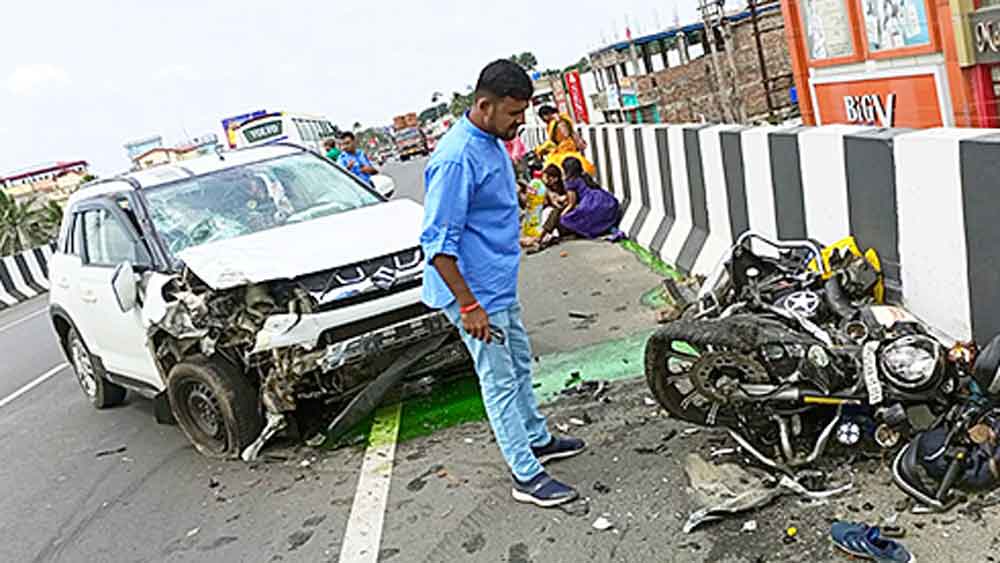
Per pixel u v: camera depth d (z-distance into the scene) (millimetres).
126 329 6688
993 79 7344
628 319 7293
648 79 26688
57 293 7832
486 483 4844
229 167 7176
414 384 6395
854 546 3471
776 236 6617
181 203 6738
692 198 8375
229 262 5648
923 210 4762
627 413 5359
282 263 5609
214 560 4688
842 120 10078
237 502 5336
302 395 5730
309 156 7477
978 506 3639
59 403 8938
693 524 3953
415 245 5848
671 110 26656
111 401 8133
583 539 4090
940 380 3682
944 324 4773
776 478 4188
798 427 4230
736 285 5141
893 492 3869
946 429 3713
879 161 5082
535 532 4242
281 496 5277
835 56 9797
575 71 30125
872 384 3801
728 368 4285
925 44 7977
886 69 8836
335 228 6148
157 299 5914
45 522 5754
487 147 4289
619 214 11039
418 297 5719
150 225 6535
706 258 7844
